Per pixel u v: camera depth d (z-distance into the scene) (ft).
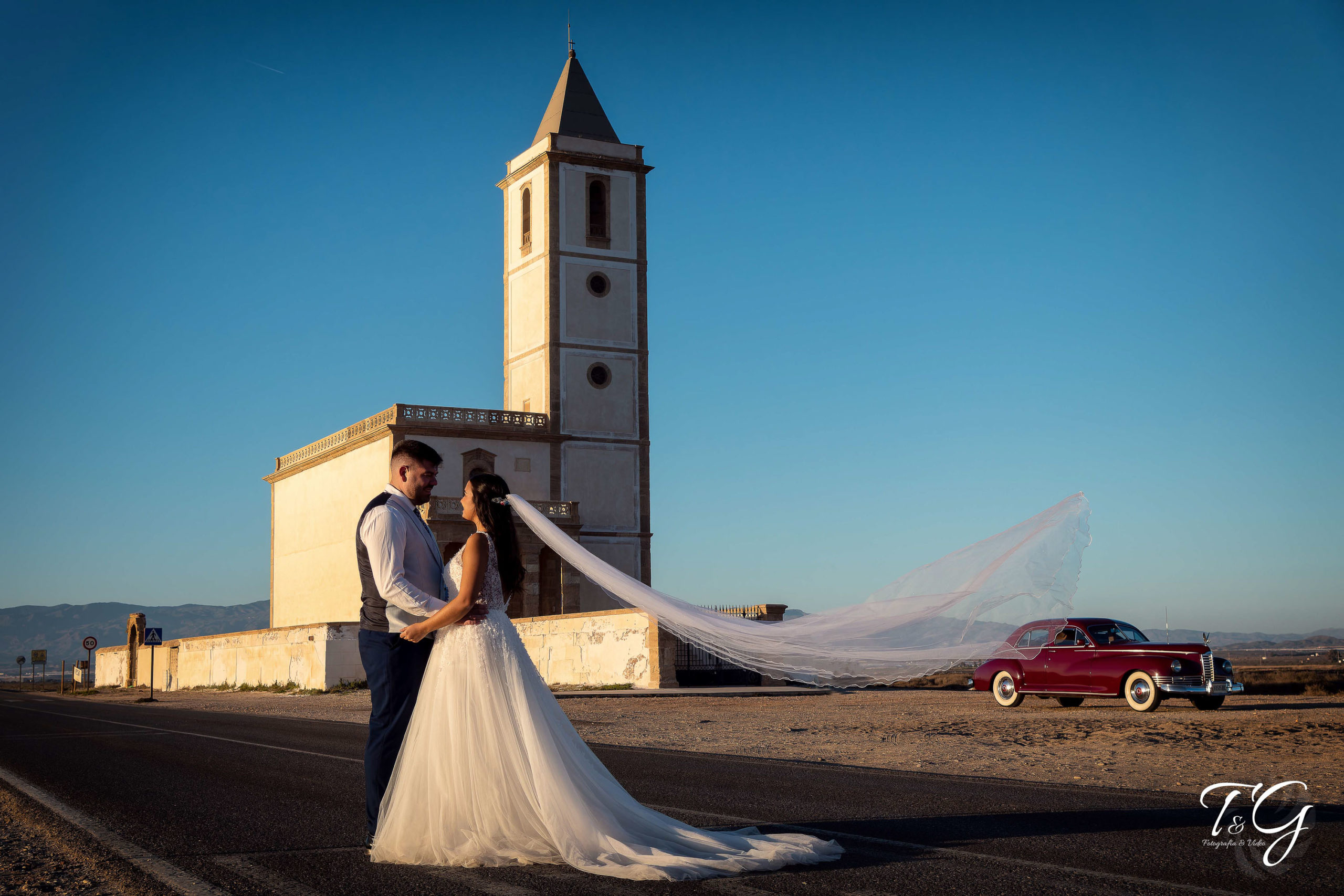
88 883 19.29
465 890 17.75
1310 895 17.17
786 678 22.53
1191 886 17.76
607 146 173.37
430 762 20.53
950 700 80.12
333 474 171.83
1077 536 21.80
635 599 23.21
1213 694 64.18
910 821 24.25
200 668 161.27
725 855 19.54
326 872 19.35
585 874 18.99
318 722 65.41
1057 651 69.56
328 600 171.32
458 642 20.99
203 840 22.91
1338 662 275.59
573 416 166.20
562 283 168.55
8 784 33.68
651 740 49.06
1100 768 36.29
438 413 156.97
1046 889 17.57
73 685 232.73
